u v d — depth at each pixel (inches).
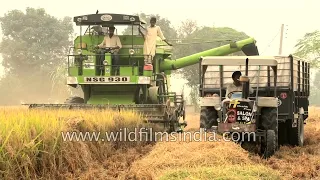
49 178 464.4
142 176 492.1
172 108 907.4
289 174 538.3
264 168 485.4
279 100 777.6
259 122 688.4
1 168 415.5
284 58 778.2
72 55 949.2
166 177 443.2
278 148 754.8
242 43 1123.9
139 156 626.5
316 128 1094.4
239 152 556.1
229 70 810.8
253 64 690.2
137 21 964.0
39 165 466.9
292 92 772.6
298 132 816.9
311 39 2228.1
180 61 1088.2
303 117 910.4
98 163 577.9
